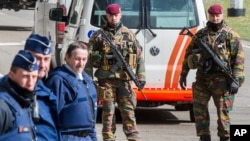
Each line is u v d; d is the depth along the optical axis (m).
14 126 8.73
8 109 8.63
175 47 21.09
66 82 11.48
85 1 21.03
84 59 11.82
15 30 58.25
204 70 16.78
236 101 27.12
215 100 16.95
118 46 16.58
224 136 16.94
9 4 59.88
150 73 21.03
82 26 20.97
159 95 20.89
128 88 16.59
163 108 25.02
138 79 16.75
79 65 11.74
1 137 8.66
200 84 17.02
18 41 48.94
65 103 11.44
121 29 16.73
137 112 23.94
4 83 8.79
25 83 8.76
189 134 19.98
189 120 22.45
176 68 21.11
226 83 16.75
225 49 16.73
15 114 8.73
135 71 17.61
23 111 8.84
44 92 10.49
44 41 10.04
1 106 8.57
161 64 21.08
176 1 21.25
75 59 11.73
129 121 16.61
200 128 17.05
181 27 21.17
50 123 10.45
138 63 16.86
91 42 16.70
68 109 11.41
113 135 16.70
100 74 16.61
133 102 16.70
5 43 47.16
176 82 21.14
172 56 21.09
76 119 11.41
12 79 8.77
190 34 17.05
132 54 16.61
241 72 16.80
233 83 16.67
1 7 60.41
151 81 21.06
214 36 16.75
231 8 69.94
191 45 17.16
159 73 21.05
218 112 16.94
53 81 11.48
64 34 25.53
